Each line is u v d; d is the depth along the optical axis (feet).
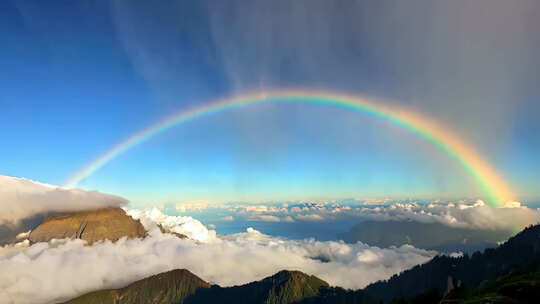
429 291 476.95
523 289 308.60
